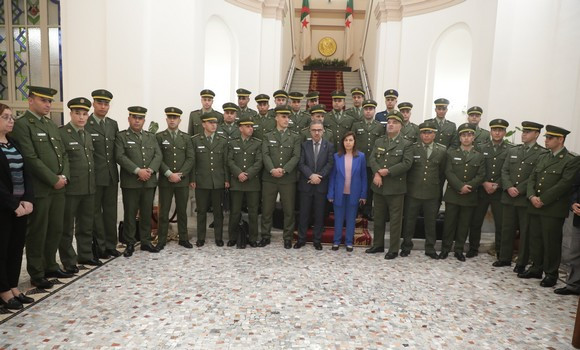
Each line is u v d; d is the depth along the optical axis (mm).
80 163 4176
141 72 6297
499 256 4980
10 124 3217
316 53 19000
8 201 3111
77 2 6352
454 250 5250
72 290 3754
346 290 3959
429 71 8812
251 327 3133
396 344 2955
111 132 4703
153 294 3711
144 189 4926
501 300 3850
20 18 7367
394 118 5074
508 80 6320
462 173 5051
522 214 4715
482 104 7309
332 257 5062
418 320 3357
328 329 3145
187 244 5289
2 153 3195
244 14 9109
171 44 6516
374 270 4598
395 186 5055
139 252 5000
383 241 5344
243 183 5301
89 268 4363
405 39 9180
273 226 6141
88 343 2832
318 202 5363
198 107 6926
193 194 6801
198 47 6852
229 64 8969
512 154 4879
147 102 6469
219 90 8930
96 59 6418
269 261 4801
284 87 12078
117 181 4805
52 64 7371
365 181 5348
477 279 4422
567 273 4770
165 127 6609
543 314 3566
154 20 6461
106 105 4574
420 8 8883
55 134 3852
